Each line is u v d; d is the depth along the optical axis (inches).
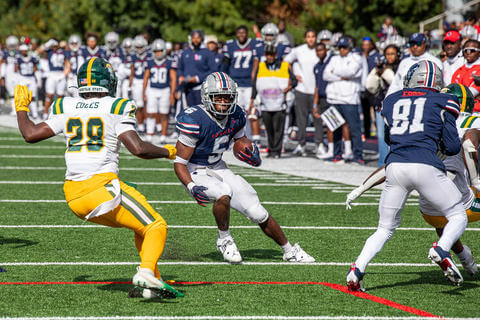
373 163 1697.8
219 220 803.4
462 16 2721.5
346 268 793.6
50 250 864.9
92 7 3912.4
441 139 696.4
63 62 2659.9
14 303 643.5
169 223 1035.9
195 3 3764.8
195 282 727.1
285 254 823.7
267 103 1737.2
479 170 1104.2
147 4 3816.4
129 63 2410.2
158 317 604.1
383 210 693.9
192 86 1946.4
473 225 1045.2
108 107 642.2
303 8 3831.2
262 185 1397.6
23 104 657.6
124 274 756.6
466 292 699.4
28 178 1449.3
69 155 640.4
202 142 780.0
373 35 3494.1
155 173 1551.4
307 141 2193.7
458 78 1142.3
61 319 596.4
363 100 2016.5
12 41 2891.2
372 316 612.7
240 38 1776.6
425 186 674.2
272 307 637.9
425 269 792.9
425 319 606.2
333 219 1077.1
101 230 985.5
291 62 1775.3
